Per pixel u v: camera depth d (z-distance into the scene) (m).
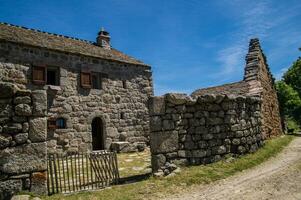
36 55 13.68
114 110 16.30
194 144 8.73
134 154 14.02
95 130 16.19
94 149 15.80
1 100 6.20
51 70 14.54
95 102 15.52
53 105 13.87
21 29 15.44
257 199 5.72
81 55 15.27
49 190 6.57
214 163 8.77
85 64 15.48
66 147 13.93
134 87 17.53
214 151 9.02
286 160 9.39
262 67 16.56
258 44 16.58
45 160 6.46
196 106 9.02
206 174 7.68
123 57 18.16
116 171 7.84
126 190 6.70
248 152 10.00
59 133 13.85
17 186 6.04
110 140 15.77
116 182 7.68
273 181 6.93
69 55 14.87
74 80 14.88
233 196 6.02
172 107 8.61
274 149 11.18
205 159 8.78
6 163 6.01
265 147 11.05
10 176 6.02
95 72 15.88
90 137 14.94
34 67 13.45
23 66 13.14
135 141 16.89
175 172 7.82
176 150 8.39
